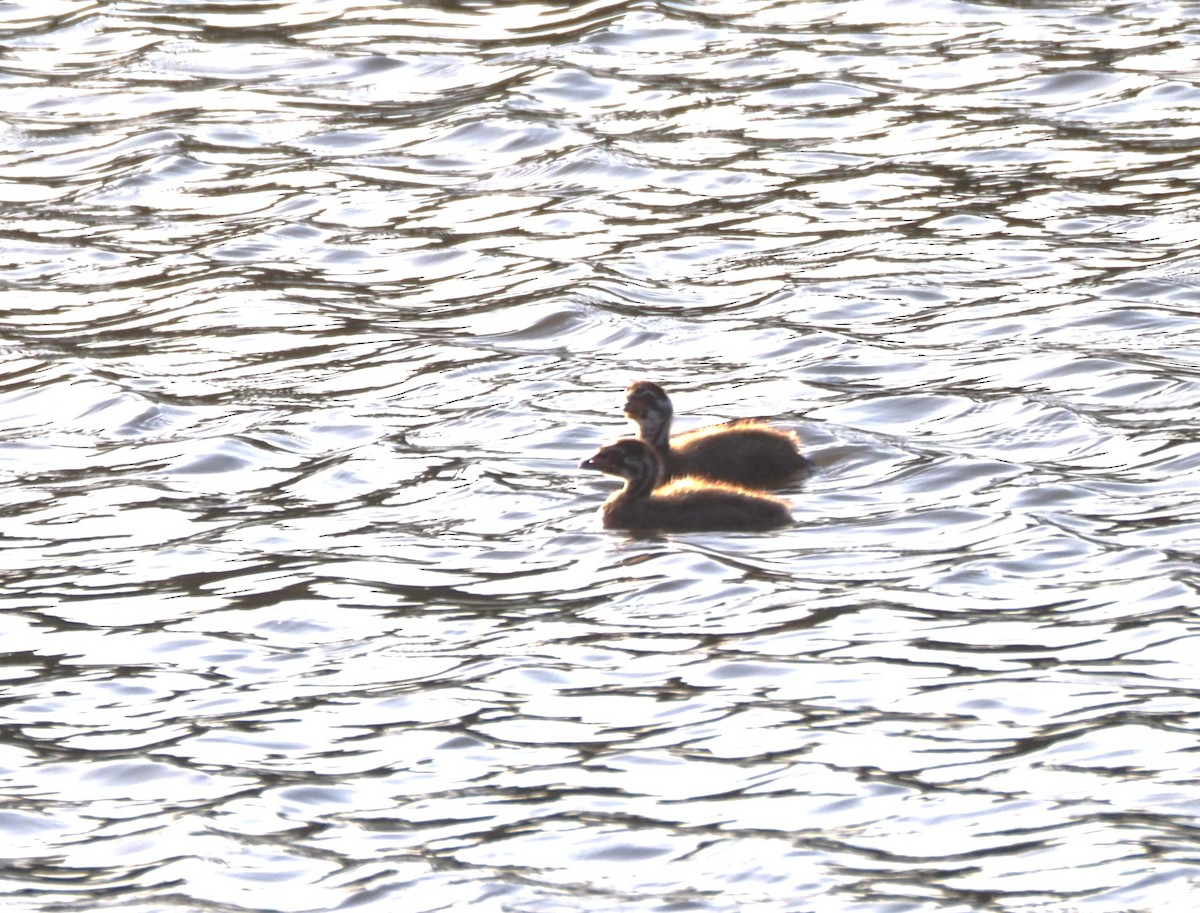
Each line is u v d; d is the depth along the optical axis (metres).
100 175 36.03
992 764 15.77
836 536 20.70
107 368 27.23
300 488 22.83
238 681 17.97
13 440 24.84
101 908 14.34
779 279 29.69
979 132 35.84
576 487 22.47
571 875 14.50
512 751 16.41
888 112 37.12
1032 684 17.06
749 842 14.80
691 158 35.34
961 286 28.97
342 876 14.62
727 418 24.56
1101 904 13.78
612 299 29.11
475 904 14.15
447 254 31.56
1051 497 21.34
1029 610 18.58
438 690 17.55
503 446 23.92
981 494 21.61
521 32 43.22
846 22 42.88
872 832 14.90
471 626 18.86
